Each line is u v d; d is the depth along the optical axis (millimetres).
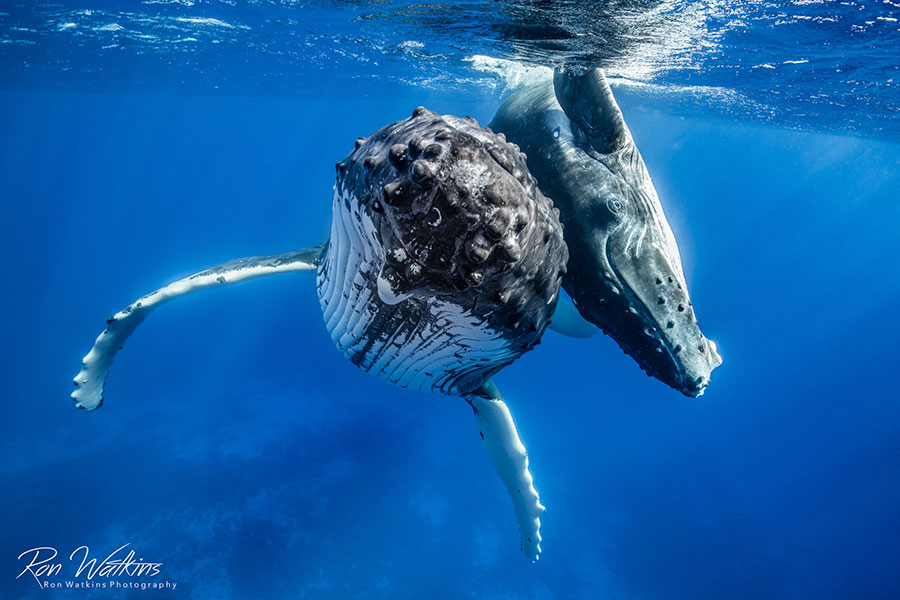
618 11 6570
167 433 33844
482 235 1858
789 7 6652
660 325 3725
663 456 35969
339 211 2607
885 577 28062
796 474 35656
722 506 32094
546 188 4395
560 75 4461
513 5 6734
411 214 1858
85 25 17203
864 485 34812
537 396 41906
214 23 14367
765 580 27375
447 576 24766
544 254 2367
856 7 6652
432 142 1794
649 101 18375
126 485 28656
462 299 2453
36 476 29094
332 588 23844
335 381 41656
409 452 32688
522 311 2578
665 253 3963
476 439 33688
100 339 4727
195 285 4449
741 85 13531
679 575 27125
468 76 14352
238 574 24000
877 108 16578
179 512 27125
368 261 2604
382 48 12727
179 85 36562
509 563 25641
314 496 28625
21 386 40188
